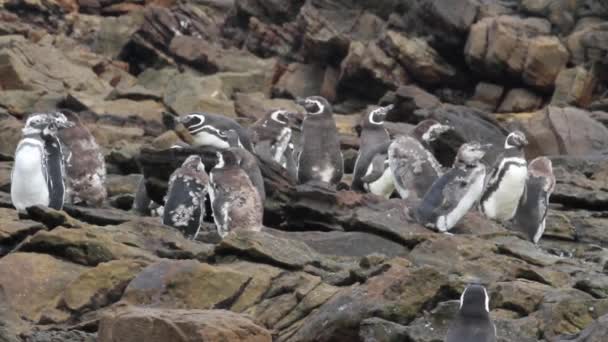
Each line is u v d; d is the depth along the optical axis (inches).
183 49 3538.4
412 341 1041.5
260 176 1608.0
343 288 1170.6
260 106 2997.0
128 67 3560.5
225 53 3491.6
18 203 1478.8
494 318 1095.0
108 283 1173.7
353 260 1390.3
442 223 1462.8
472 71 3078.2
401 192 1758.1
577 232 1704.0
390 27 3189.0
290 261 1248.8
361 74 3157.0
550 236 1696.6
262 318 1153.4
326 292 1169.4
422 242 1363.2
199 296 1159.6
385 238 1465.3
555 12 3034.0
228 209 1421.0
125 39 3690.9
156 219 1514.5
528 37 2974.9
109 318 1023.0
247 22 3690.9
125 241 1300.4
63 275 1206.9
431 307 1090.7
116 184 1973.4
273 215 1648.6
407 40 3115.2
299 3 3535.9
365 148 2054.6
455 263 1317.7
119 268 1185.4
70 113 1643.7
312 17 3321.9
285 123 2167.8
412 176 1744.6
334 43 3270.2
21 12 3900.1
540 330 1089.4
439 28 3075.8
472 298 868.6
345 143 2513.5
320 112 1967.3
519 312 1136.2
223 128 2015.3
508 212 1667.1
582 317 1098.1
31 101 2810.0
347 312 1085.8
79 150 1620.3
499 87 3041.3
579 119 2544.3
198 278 1166.3
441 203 1465.3
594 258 1569.9
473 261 1312.7
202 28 3695.9
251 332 1008.9
